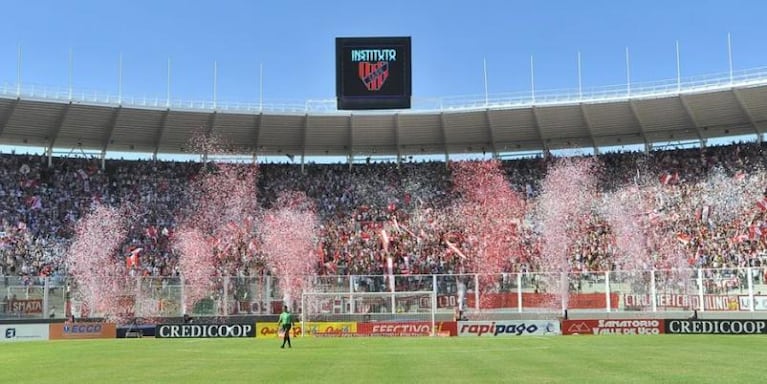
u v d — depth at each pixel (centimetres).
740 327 3997
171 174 6562
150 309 4444
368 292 4488
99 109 5897
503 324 4291
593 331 4216
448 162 6844
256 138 6525
